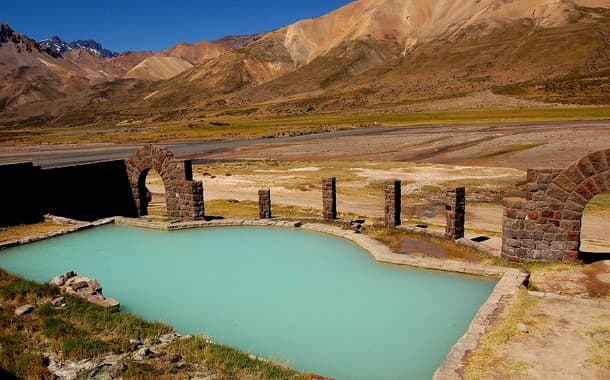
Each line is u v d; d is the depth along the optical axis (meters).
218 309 17.11
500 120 121.94
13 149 116.81
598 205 37.59
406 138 93.69
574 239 20.11
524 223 20.83
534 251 20.81
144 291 18.95
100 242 26.27
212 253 24.00
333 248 24.42
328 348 14.13
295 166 66.81
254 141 113.62
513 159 63.09
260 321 16.03
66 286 17.28
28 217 31.16
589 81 181.25
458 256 22.62
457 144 80.25
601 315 14.34
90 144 126.56
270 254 23.61
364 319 16.03
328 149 87.12
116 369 11.36
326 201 30.11
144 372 11.21
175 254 23.92
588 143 68.00
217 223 29.55
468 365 11.78
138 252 24.31
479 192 45.84
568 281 18.33
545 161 59.53
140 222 29.73
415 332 15.07
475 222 34.78
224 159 82.88
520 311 14.71
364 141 94.81
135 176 35.34
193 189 31.02
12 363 11.59
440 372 11.53
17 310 14.88
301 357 13.66
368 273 20.56
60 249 24.92
